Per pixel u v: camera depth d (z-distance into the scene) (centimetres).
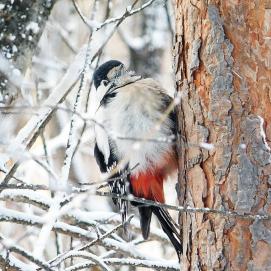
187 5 862
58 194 852
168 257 1495
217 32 827
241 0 822
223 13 829
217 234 806
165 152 945
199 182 828
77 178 1543
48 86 1609
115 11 1736
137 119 967
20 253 824
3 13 1112
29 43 1130
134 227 1095
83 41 1778
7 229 1405
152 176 973
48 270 824
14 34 1116
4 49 1109
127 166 981
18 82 982
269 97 807
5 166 933
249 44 816
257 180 797
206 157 824
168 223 984
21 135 867
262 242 788
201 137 831
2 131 1002
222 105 818
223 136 814
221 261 801
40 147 1369
